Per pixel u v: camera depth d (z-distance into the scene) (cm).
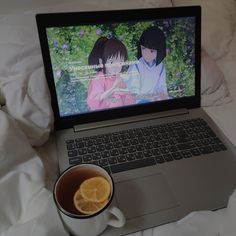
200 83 71
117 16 60
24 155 50
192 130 64
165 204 48
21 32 68
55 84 61
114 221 42
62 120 63
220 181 53
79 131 64
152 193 50
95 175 44
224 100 75
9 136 48
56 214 42
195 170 55
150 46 65
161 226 46
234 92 78
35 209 43
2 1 77
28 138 57
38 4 81
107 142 60
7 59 66
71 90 63
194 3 91
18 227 41
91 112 65
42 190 46
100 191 41
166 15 63
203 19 89
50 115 59
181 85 69
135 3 83
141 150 59
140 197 49
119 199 49
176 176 53
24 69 66
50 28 57
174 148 59
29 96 59
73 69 61
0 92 62
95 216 38
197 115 70
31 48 67
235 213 42
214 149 60
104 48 62
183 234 43
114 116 67
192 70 69
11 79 63
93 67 63
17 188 46
